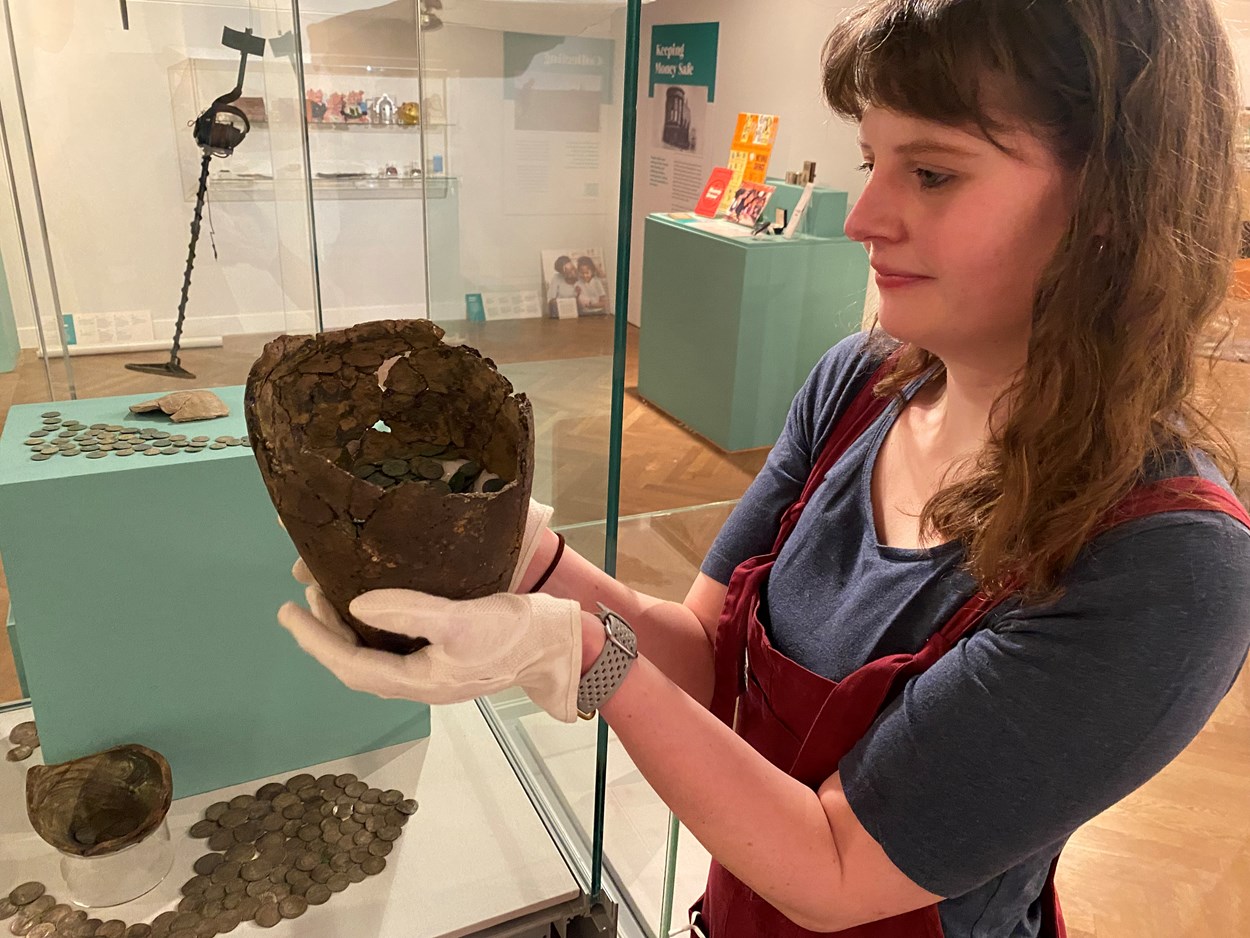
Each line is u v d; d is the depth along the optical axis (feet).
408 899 3.76
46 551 3.76
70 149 9.12
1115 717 1.93
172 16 8.99
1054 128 1.90
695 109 15.70
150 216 9.32
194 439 4.18
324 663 2.02
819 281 12.34
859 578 2.66
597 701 2.21
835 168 12.73
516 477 1.94
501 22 4.37
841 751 2.46
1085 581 1.99
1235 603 1.89
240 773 4.45
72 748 4.10
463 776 4.53
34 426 4.33
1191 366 2.09
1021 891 2.53
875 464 2.86
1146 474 2.03
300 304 9.99
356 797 4.33
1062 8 1.82
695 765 2.21
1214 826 6.65
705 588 3.34
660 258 13.52
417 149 11.08
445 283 6.20
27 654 3.88
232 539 4.04
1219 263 2.02
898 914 2.42
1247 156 2.07
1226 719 7.81
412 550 1.86
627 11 2.58
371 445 2.24
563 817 4.11
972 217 2.02
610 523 3.08
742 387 12.46
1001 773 2.03
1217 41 1.93
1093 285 1.93
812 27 12.81
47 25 8.89
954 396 2.60
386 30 10.30
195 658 4.16
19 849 4.00
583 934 3.88
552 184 3.54
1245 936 5.78
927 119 1.97
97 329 9.48
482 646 1.96
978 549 2.23
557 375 3.64
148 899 3.74
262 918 3.63
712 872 3.26
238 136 8.59
